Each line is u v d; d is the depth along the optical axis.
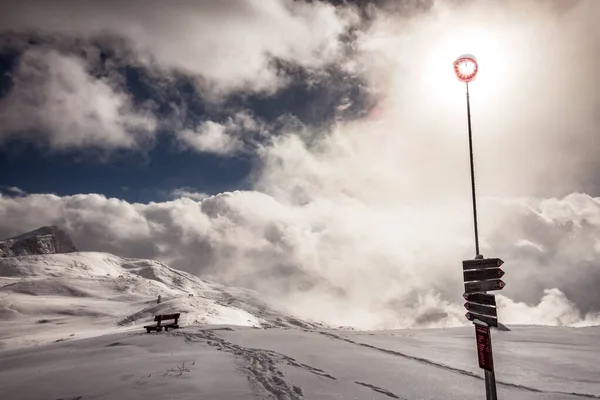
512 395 8.85
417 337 18.58
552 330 20.70
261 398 8.34
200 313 44.03
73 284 121.38
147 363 12.08
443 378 10.21
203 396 8.45
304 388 9.16
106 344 17.67
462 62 7.32
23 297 97.75
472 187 6.85
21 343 46.34
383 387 9.30
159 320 22.16
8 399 9.05
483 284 6.42
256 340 17.22
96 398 8.66
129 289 124.06
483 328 6.35
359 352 13.99
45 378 10.77
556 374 10.87
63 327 62.34
